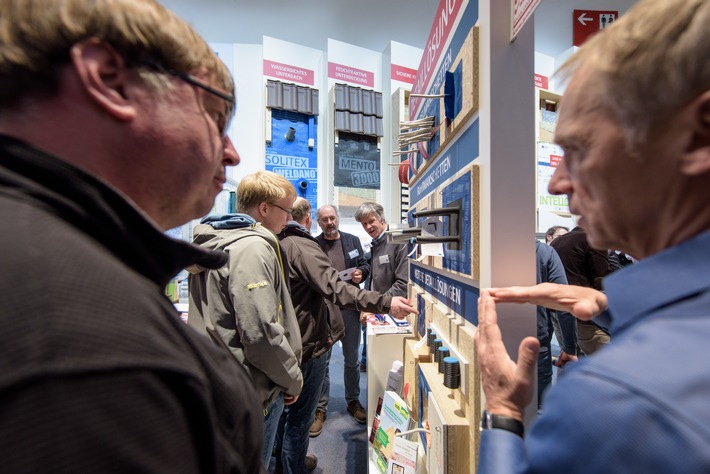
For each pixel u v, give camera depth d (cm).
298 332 140
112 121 32
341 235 297
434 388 85
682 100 26
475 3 75
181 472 26
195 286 132
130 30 32
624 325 28
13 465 19
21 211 26
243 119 390
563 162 42
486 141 67
